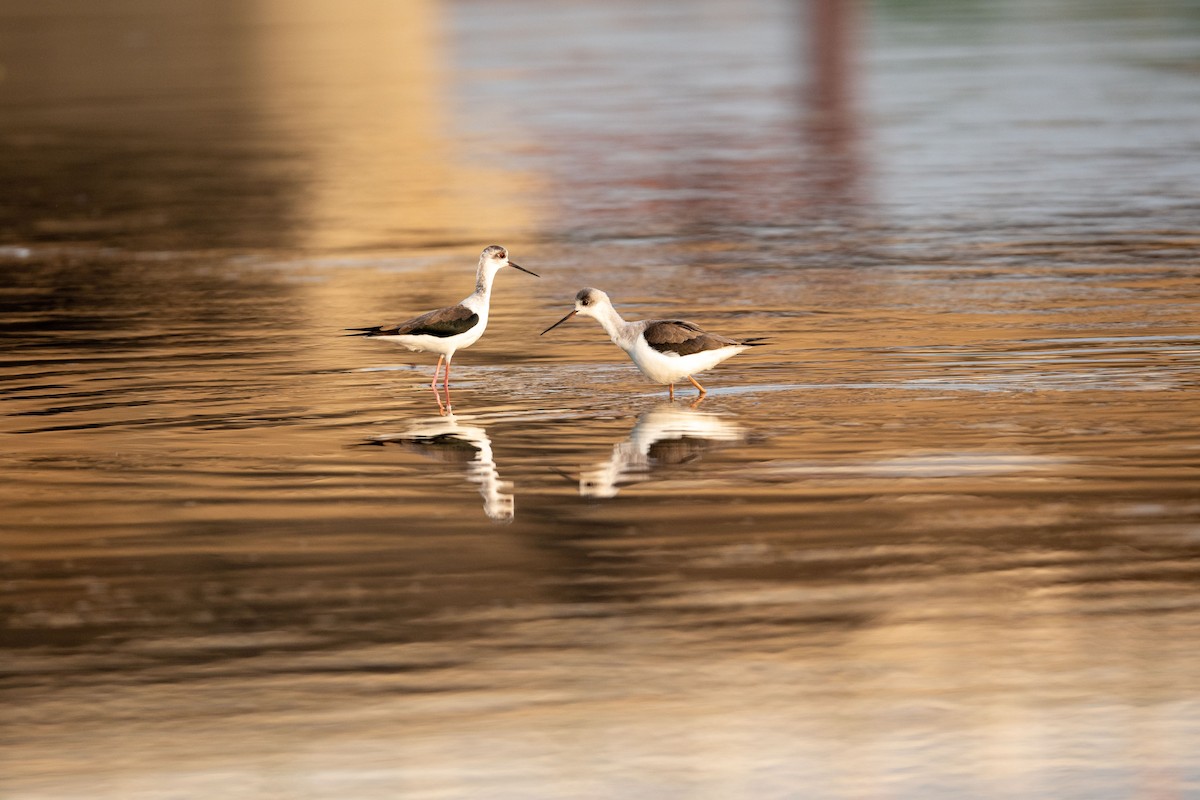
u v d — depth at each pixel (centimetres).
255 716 878
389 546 1142
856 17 8650
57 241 2819
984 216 2864
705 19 8725
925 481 1270
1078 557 1091
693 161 3750
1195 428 1415
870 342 1839
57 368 1789
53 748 845
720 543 1134
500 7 9744
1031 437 1396
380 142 4150
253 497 1269
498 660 943
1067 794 789
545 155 3894
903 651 946
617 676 920
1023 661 930
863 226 2816
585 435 1450
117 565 1113
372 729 862
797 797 790
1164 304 2019
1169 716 862
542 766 821
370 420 1530
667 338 1548
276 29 7956
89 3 9650
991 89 5038
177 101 5116
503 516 1206
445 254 2645
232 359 1831
